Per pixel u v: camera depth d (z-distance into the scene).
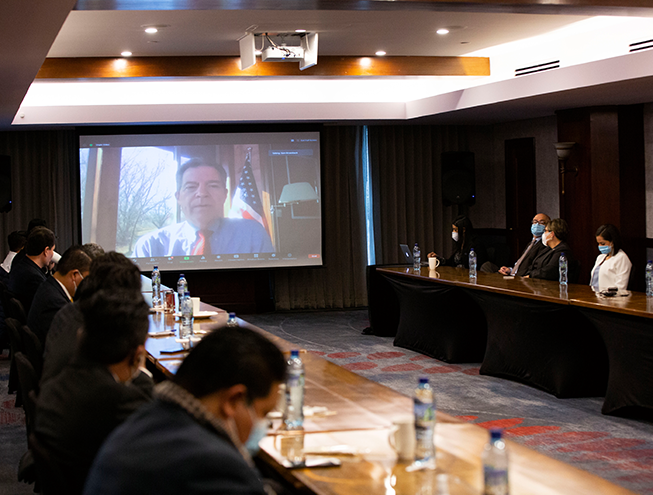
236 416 1.32
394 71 8.08
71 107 9.02
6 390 5.94
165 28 6.29
